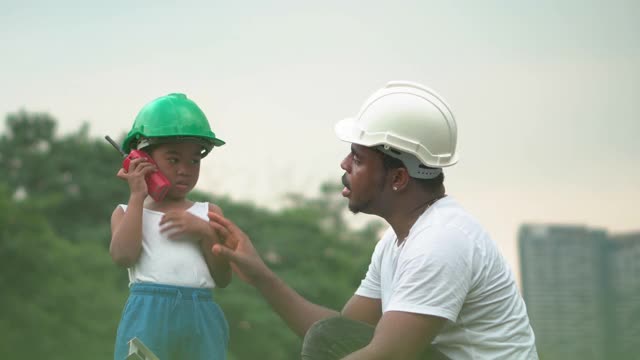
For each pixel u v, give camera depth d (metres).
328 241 29.31
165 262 4.71
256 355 23.83
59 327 24.38
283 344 24.05
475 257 4.22
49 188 34.09
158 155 4.75
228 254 4.68
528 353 4.31
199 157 4.83
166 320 4.66
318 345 4.33
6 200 25.88
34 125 35.56
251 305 24.02
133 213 4.65
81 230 32.41
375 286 4.83
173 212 4.75
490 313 4.27
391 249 4.53
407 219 4.41
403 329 4.10
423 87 4.45
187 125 4.70
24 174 33.97
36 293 25.00
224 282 4.91
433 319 4.12
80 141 35.44
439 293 4.12
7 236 25.38
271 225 28.67
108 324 24.81
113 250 4.64
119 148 4.84
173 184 4.76
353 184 4.43
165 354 4.65
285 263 27.84
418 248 4.18
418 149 4.33
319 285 27.39
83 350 24.27
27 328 24.14
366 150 4.39
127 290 26.73
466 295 4.22
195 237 4.78
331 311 4.84
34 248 25.41
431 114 4.38
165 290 4.68
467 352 4.29
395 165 4.38
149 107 4.76
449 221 4.25
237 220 28.17
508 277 4.33
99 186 34.06
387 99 4.41
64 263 25.80
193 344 4.70
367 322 4.84
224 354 4.86
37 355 23.92
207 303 4.79
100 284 25.92
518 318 4.32
